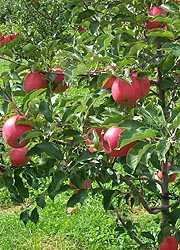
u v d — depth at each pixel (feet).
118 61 6.69
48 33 14.20
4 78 7.12
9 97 7.05
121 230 8.93
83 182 6.99
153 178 7.73
